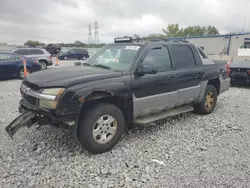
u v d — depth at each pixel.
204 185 2.70
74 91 3.07
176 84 4.38
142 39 4.76
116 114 3.52
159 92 4.08
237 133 4.29
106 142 3.47
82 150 3.53
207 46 36.81
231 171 2.99
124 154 3.44
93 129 3.32
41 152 3.44
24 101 3.59
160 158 3.32
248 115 5.41
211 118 5.15
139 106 3.81
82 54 31.06
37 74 3.71
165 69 4.25
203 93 5.11
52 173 2.91
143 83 3.80
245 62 9.89
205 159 3.30
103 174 2.91
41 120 3.23
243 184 2.71
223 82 5.69
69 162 3.18
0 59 10.80
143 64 3.84
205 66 5.13
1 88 8.86
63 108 3.03
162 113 4.42
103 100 3.49
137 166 3.11
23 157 3.29
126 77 3.60
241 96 7.65
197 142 3.88
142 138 4.02
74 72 3.59
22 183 2.71
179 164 3.16
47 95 3.06
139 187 2.66
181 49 4.70
